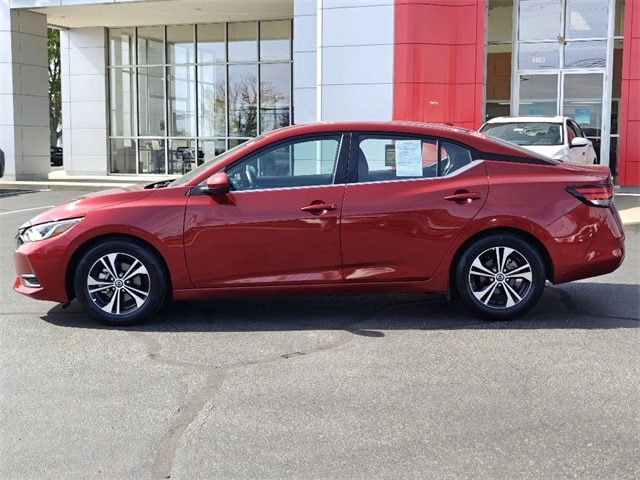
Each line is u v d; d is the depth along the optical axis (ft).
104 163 78.89
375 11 51.31
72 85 78.59
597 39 55.62
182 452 11.57
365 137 18.81
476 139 18.97
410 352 16.51
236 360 16.07
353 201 18.37
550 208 18.39
